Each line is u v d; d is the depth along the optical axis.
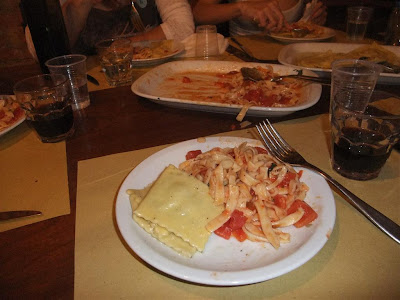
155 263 0.65
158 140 1.27
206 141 1.08
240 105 1.35
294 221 0.78
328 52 2.16
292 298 0.67
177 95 1.67
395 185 0.98
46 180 1.07
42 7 1.66
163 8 2.80
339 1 4.64
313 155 1.15
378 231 0.82
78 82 1.54
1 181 1.07
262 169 0.92
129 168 1.11
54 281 0.72
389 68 1.76
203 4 3.36
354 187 0.98
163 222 0.76
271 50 2.36
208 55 2.27
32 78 1.41
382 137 0.95
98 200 0.96
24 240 0.83
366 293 0.67
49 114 1.24
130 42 1.91
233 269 0.69
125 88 1.81
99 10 2.99
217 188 0.85
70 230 0.86
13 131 1.40
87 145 1.26
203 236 0.76
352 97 1.23
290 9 3.34
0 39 3.80
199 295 0.69
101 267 0.75
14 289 0.70
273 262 0.67
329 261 0.75
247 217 0.82
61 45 1.76
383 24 2.85
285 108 1.30
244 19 3.33
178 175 0.90
